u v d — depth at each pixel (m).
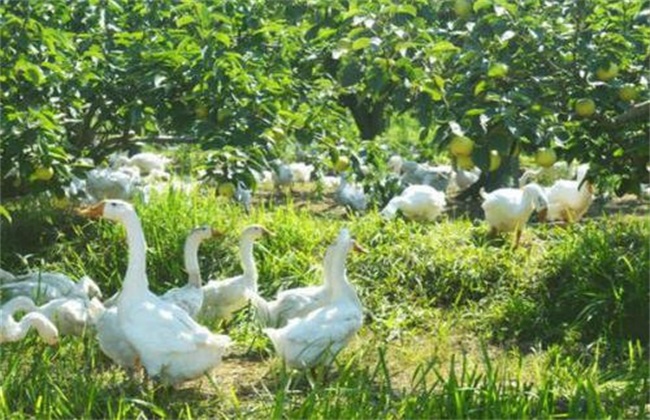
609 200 24.33
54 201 17.52
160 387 11.31
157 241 15.97
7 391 10.69
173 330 10.93
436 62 10.77
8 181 15.07
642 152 11.45
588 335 13.81
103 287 15.71
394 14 10.72
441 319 14.61
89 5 15.26
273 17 14.53
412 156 30.02
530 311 14.34
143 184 21.05
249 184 13.27
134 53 14.02
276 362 12.35
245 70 13.39
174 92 13.62
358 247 12.16
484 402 9.94
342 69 10.62
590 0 11.02
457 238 17.12
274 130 13.42
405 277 15.44
